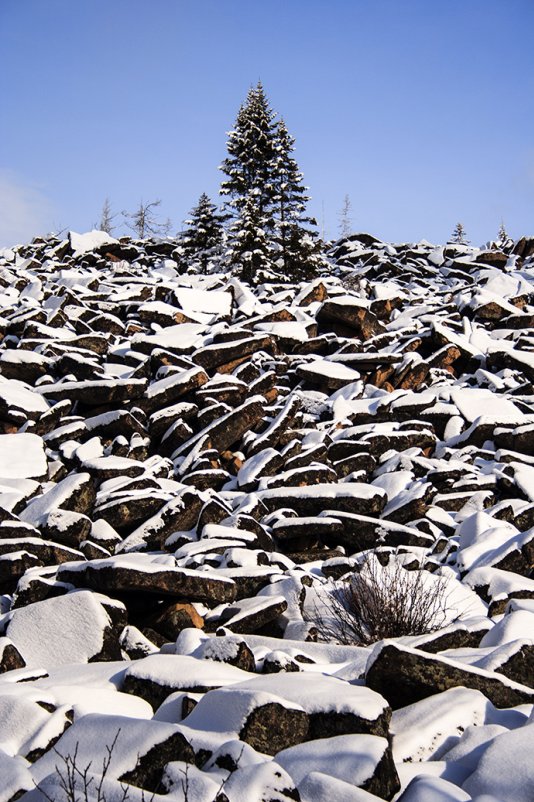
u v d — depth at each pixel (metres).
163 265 36.56
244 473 13.77
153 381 17.42
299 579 9.36
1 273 26.59
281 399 17.20
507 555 9.99
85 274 28.19
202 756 4.86
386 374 18.84
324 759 4.82
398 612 8.27
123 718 5.17
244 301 23.23
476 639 7.60
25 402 15.35
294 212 41.16
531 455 14.73
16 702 5.47
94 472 13.07
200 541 10.73
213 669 6.31
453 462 13.88
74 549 10.88
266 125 41.78
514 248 38.66
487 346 20.75
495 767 4.68
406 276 32.50
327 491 12.33
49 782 4.54
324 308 21.47
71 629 8.02
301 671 6.78
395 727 5.57
